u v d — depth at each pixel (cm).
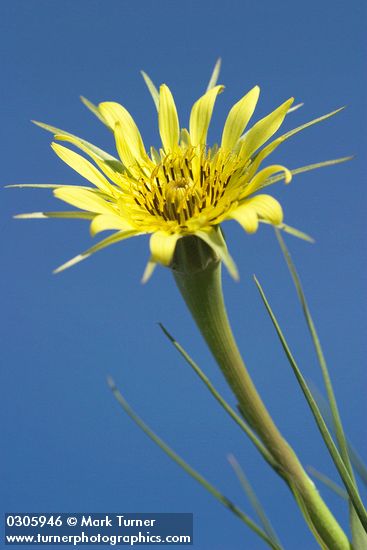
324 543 25
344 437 25
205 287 24
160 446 25
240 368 25
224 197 24
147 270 22
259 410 25
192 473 25
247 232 22
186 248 24
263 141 25
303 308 25
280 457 25
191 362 25
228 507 25
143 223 24
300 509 25
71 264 22
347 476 24
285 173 23
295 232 22
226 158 25
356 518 25
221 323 24
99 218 23
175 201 25
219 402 25
